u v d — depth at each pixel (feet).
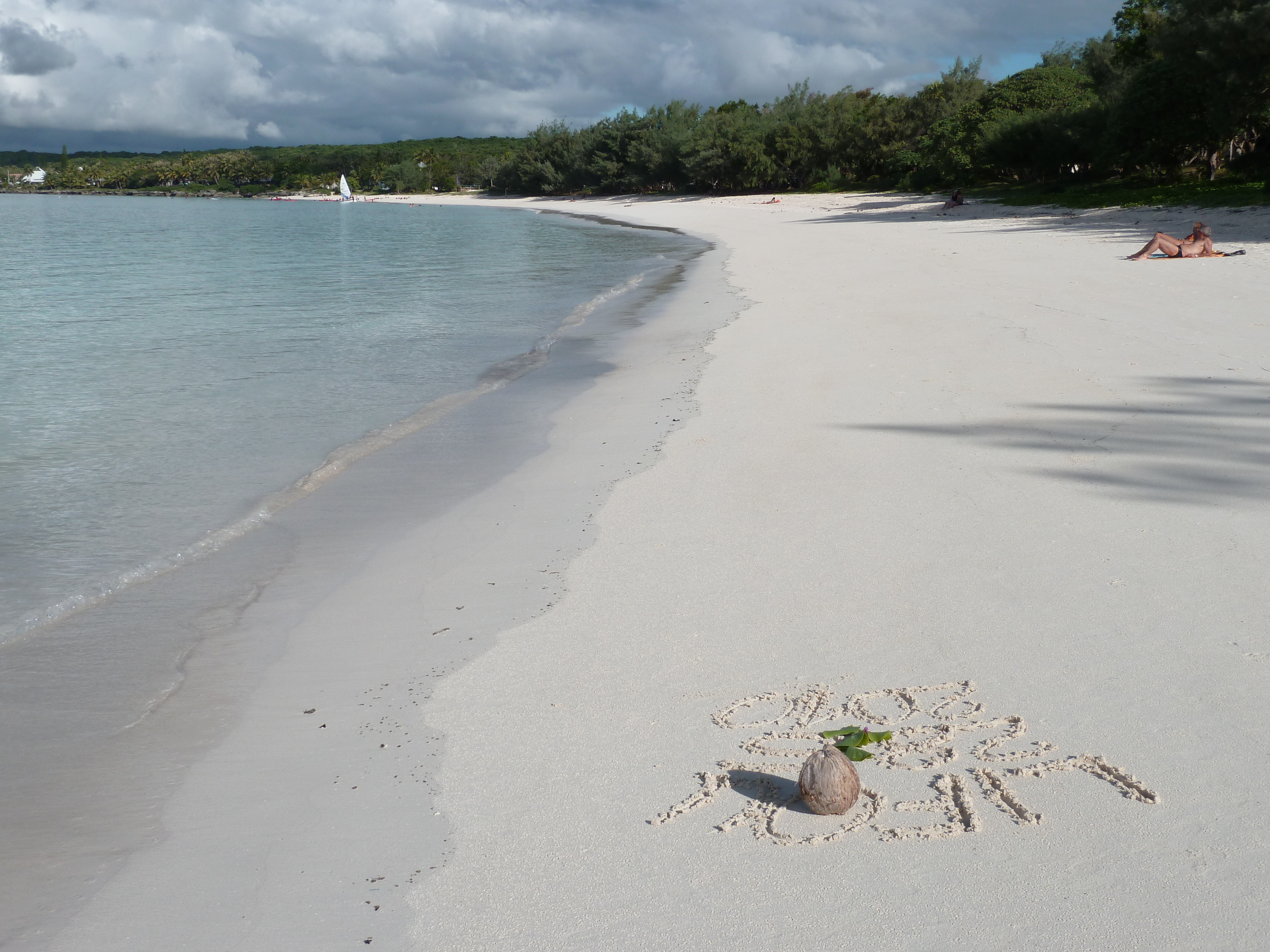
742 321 48.26
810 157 245.24
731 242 115.24
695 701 13.87
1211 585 16.51
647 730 13.21
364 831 11.47
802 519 20.79
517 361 43.21
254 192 544.21
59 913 10.37
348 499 24.81
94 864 11.23
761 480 23.62
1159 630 15.07
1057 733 12.53
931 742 12.51
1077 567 17.54
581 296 67.92
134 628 17.79
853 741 12.29
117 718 14.64
